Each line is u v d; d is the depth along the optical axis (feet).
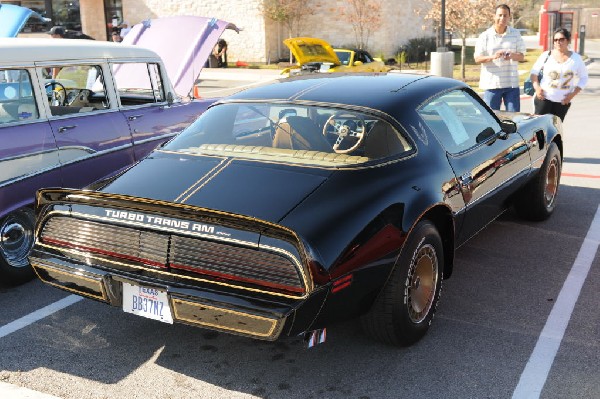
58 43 18.37
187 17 27.58
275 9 92.89
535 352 13.33
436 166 14.15
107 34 104.63
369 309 12.42
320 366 12.91
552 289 16.47
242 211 11.48
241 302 10.82
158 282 11.47
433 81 16.24
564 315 14.99
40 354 13.48
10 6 25.91
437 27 78.23
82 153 18.48
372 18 92.43
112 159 19.49
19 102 17.01
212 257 11.17
